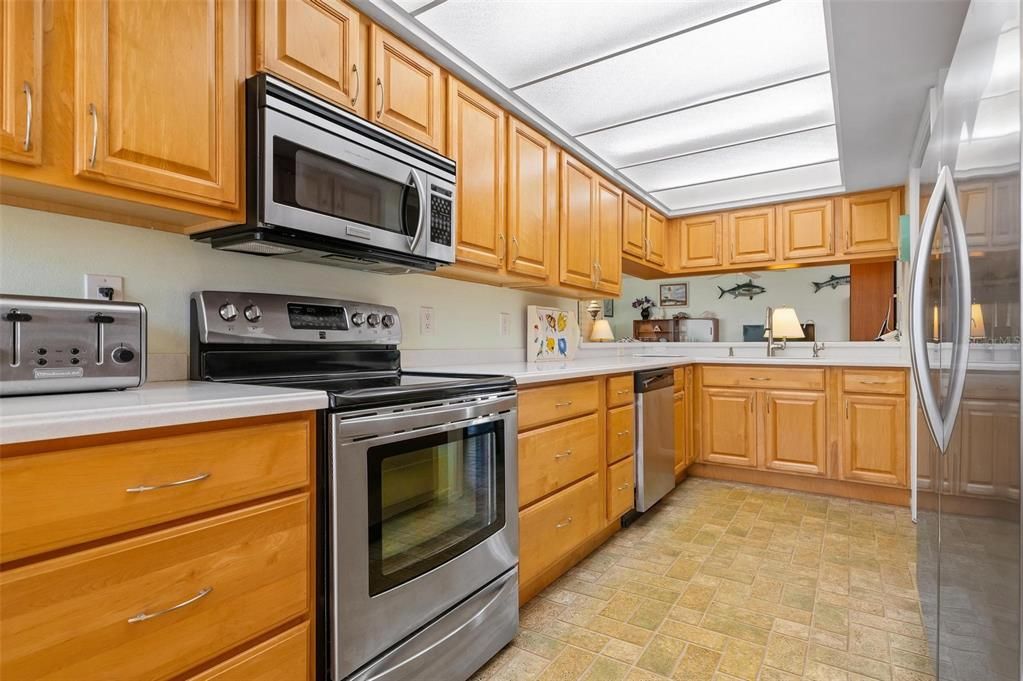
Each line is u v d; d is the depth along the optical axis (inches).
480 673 62.5
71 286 51.2
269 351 63.4
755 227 161.8
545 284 107.3
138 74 45.9
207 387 51.3
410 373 77.0
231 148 53.2
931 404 55.7
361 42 67.2
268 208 54.0
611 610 76.5
